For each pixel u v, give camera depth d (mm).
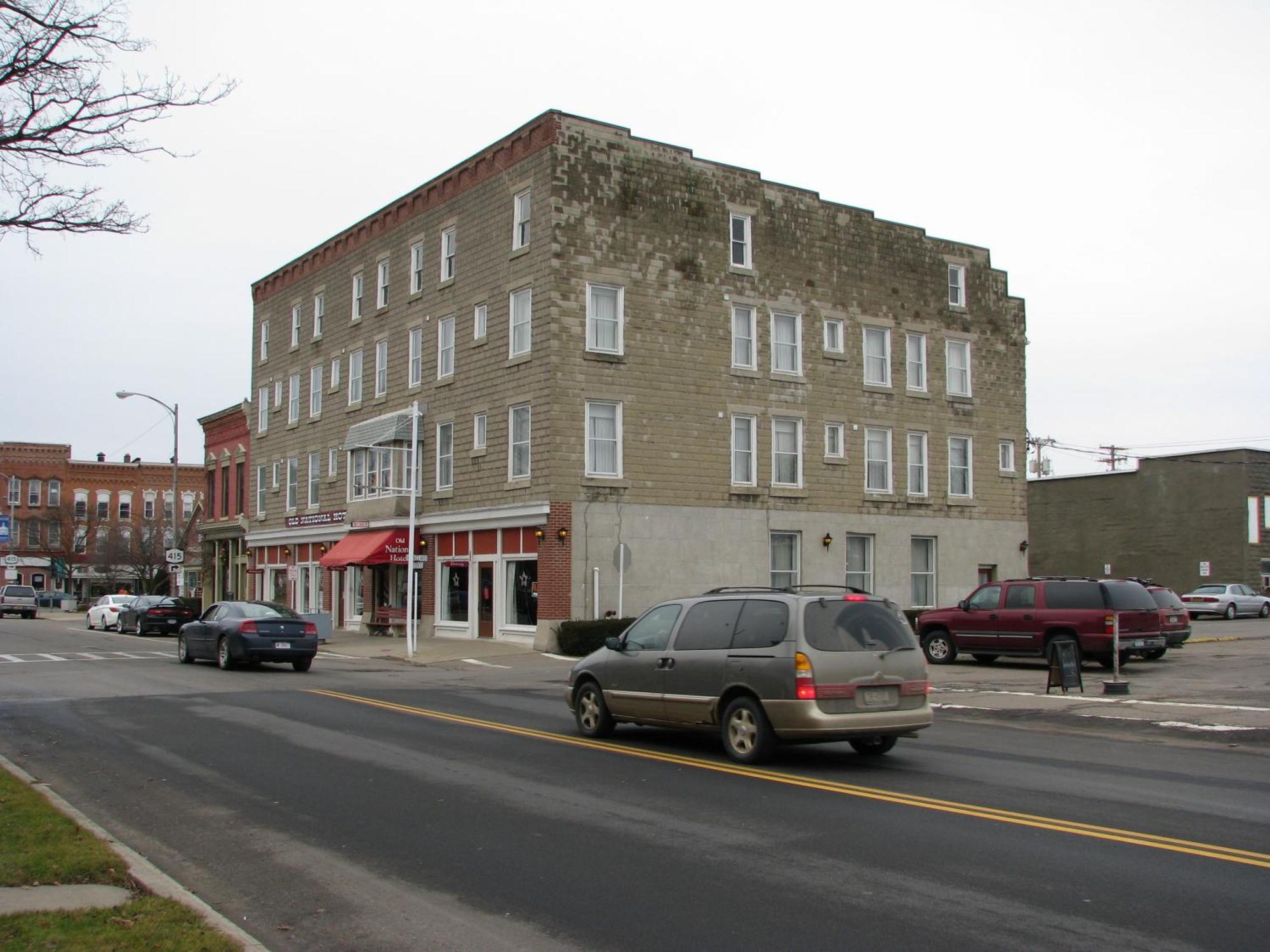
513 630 32188
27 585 82500
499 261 33438
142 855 8422
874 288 37938
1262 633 35438
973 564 39781
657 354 32688
